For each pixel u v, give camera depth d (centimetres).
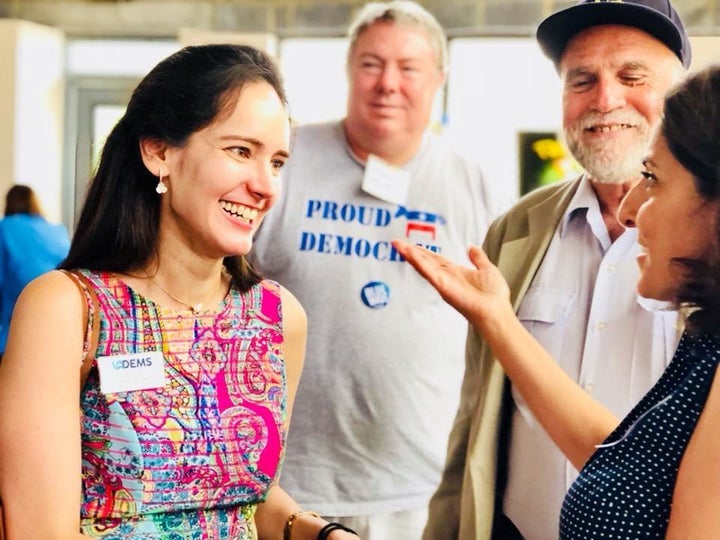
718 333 160
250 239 192
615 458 169
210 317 195
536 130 613
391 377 314
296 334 210
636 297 235
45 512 173
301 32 683
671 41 234
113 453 182
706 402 155
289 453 314
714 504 150
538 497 240
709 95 160
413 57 318
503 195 339
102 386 181
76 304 183
